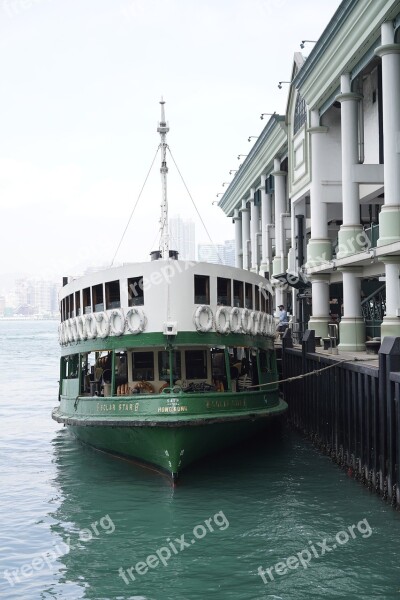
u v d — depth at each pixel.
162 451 19.31
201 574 14.09
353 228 29.34
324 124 34.09
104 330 20.78
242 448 22.44
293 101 38.44
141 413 19.61
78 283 22.48
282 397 32.78
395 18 23.86
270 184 50.38
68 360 25.59
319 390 24.91
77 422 21.69
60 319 26.48
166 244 22.16
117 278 20.62
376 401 18.44
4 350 114.19
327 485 19.81
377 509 17.42
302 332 36.12
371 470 19.11
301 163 36.62
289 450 24.81
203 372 21.70
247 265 60.22
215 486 19.91
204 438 19.62
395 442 17.17
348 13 25.91
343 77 29.33
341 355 26.05
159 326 19.92
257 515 17.30
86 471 22.25
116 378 22.27
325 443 23.98
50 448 27.00
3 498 19.64
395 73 24.27
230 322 20.91
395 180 24.47
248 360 25.52
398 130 24.41
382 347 17.77
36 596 13.43
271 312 25.73
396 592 13.05
